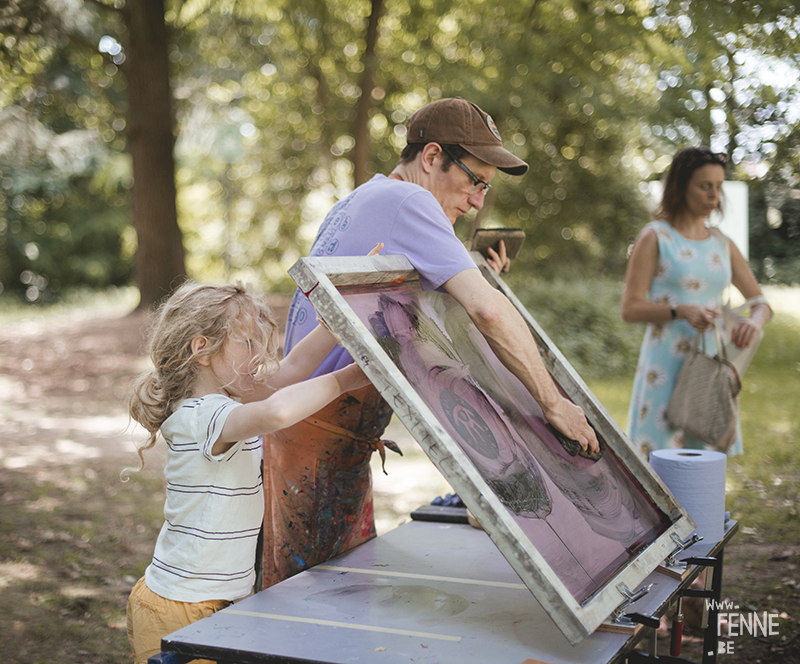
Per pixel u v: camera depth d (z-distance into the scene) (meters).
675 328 3.02
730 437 2.86
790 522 4.21
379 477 5.59
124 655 3.04
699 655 2.79
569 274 14.74
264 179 18.08
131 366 10.01
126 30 12.05
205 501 1.63
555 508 1.59
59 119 17.30
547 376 1.77
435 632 1.44
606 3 10.37
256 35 13.03
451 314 1.92
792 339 11.72
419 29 12.89
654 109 9.04
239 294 1.76
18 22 10.08
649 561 1.63
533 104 10.66
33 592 3.55
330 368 1.93
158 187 12.19
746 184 6.05
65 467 5.77
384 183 1.95
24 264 22.28
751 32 6.22
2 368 10.15
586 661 1.32
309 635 1.42
